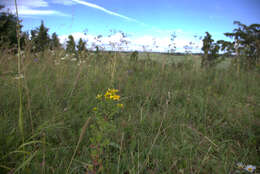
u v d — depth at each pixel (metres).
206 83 4.79
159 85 3.79
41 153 1.48
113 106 1.89
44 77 3.28
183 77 4.89
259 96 4.02
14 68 3.13
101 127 1.37
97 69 4.02
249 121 2.52
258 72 6.23
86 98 2.67
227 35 7.60
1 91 2.39
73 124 2.08
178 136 2.12
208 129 2.40
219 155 1.83
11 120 1.92
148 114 2.54
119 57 4.79
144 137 1.97
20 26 1.58
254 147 2.00
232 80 5.31
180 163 1.65
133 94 3.21
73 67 4.21
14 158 1.41
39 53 3.91
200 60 6.86
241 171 1.51
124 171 1.49
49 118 2.00
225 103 3.29
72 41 4.53
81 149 1.74
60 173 1.37
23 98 2.24
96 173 1.29
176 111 2.78
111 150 1.80
